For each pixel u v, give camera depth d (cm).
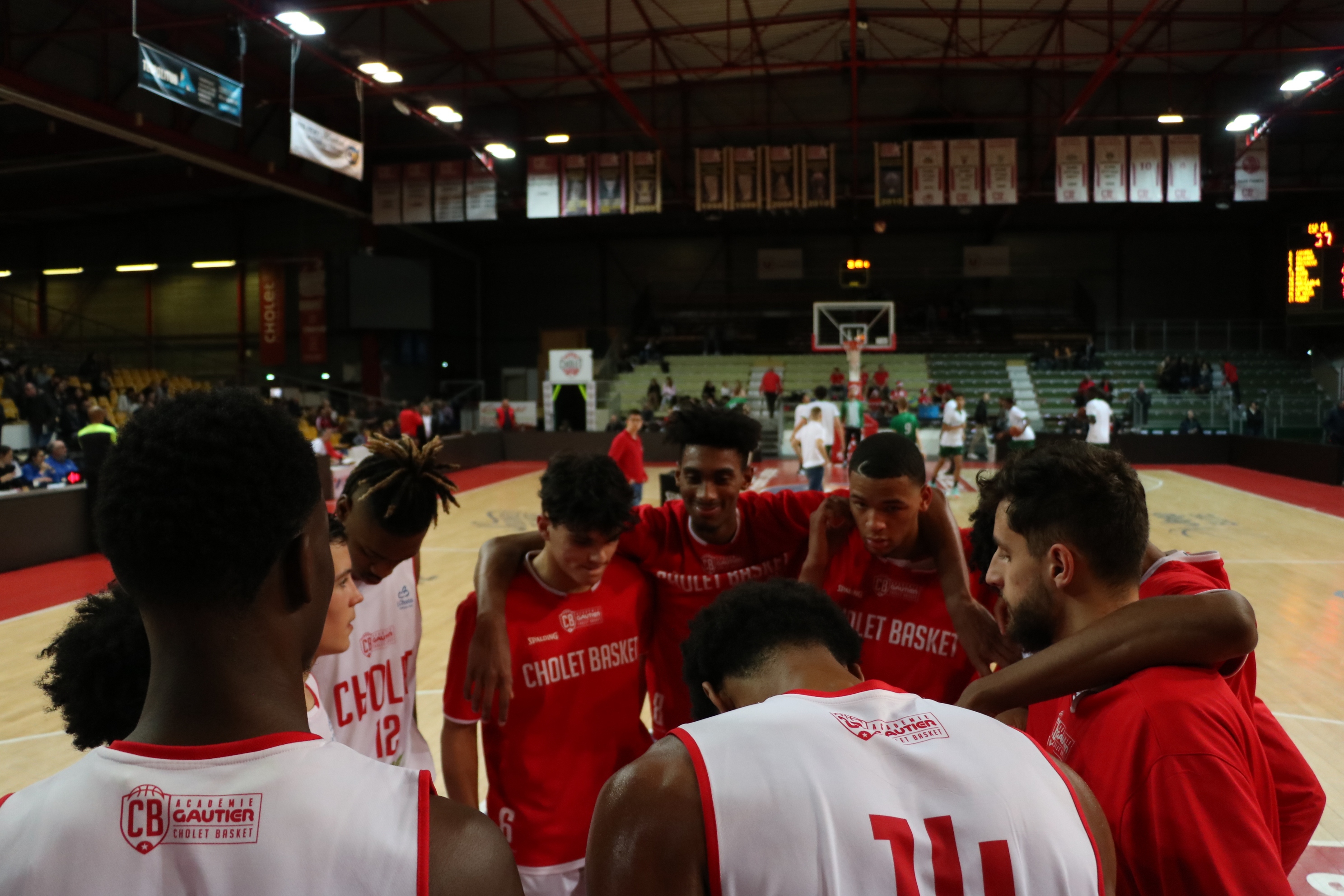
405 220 1908
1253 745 111
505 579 203
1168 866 101
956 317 2653
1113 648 111
